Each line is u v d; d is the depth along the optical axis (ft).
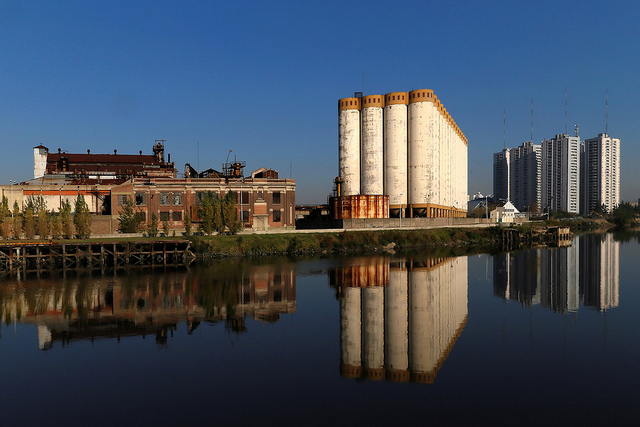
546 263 221.66
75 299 134.72
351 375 73.00
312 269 199.21
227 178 296.71
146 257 232.73
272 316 113.50
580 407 60.13
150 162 379.55
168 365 77.71
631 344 87.71
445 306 124.57
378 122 392.06
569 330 98.43
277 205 299.17
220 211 272.10
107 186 295.07
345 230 308.40
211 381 70.49
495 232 371.97
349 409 60.34
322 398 63.98
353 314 115.55
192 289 150.61
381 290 148.46
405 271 193.16
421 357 81.51
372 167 392.88
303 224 378.73
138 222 263.90
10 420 57.82
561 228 376.89
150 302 130.00
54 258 220.02
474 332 97.81
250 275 181.57
